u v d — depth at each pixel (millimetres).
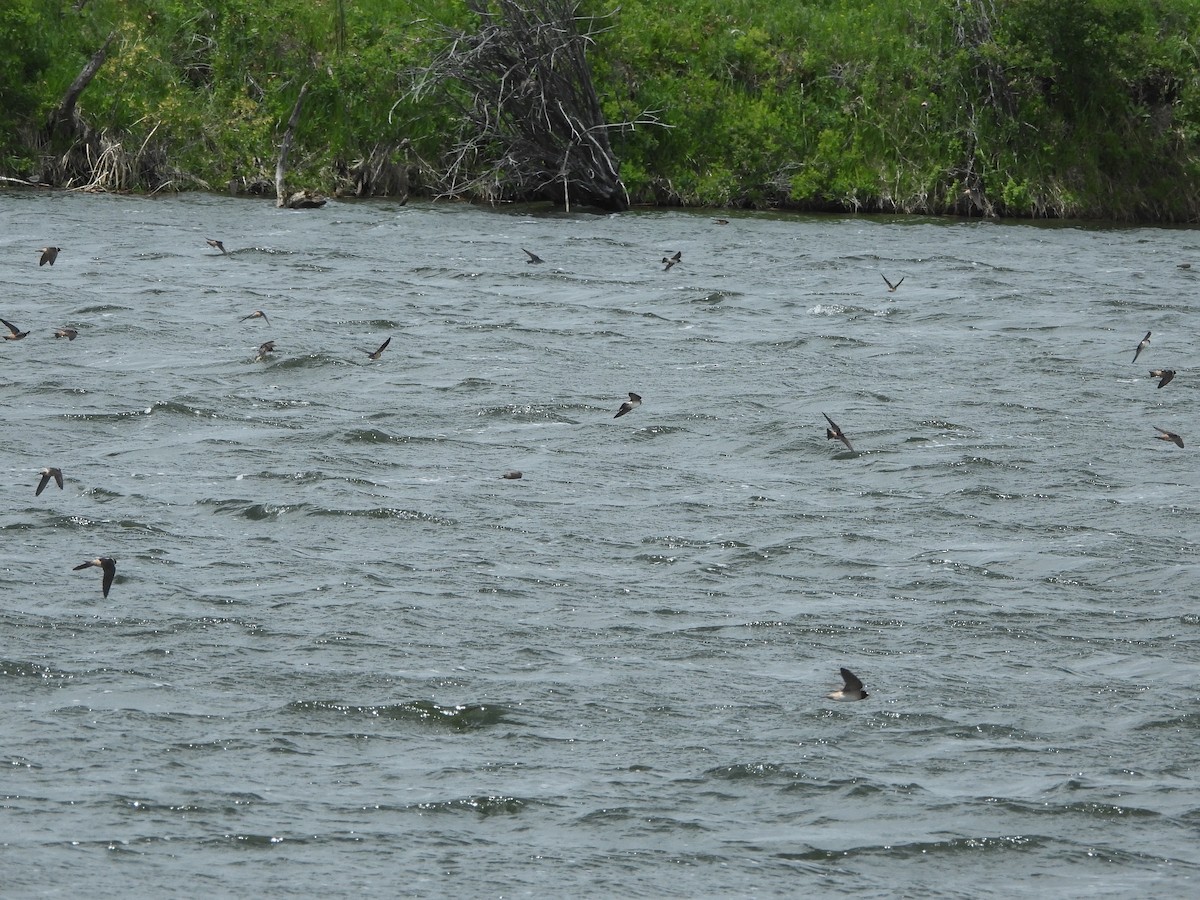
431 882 9633
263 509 16500
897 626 13922
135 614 13578
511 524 16422
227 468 18062
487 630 13562
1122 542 16234
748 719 11961
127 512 16344
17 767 10828
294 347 24203
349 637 13250
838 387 22766
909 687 12586
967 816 10609
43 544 15281
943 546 16109
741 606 14344
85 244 34188
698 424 20641
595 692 12352
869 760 11367
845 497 17781
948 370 24203
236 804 10484
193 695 12078
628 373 23469
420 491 17484
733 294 30547
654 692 12398
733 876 9828
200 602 13938
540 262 33562
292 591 14297
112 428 19641
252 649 12953
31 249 33031
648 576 15078
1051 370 24297
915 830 10438
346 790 10758
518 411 21047
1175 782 11133
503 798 10664
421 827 10297
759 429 20438
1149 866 10055
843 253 37406
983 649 13445
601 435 20062
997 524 16875
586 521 16625
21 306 26562
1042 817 10609
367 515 16406
